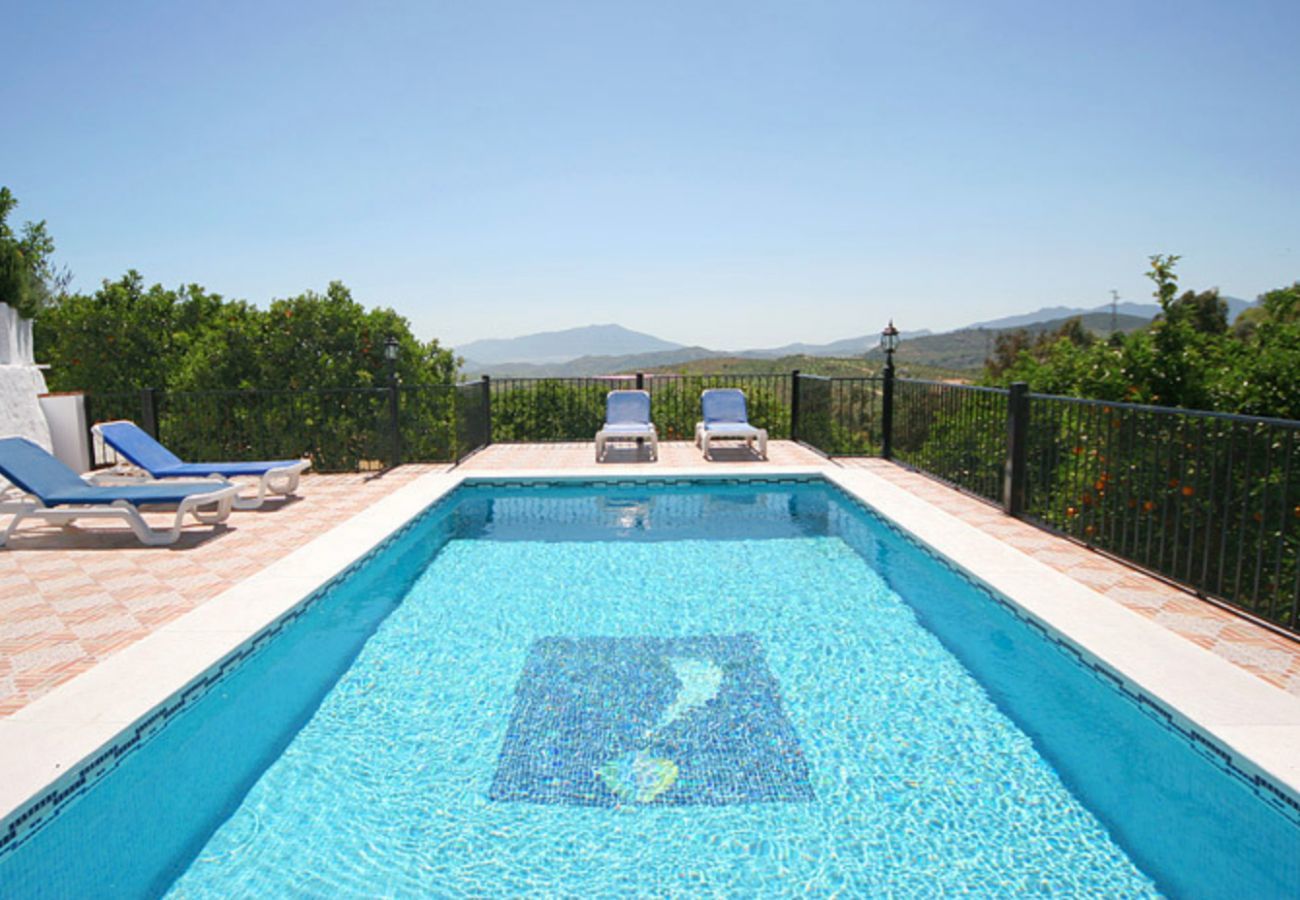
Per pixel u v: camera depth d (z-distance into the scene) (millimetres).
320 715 3303
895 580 5191
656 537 6371
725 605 4703
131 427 6953
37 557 5074
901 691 3520
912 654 3945
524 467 8844
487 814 2566
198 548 5297
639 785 2758
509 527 6746
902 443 9188
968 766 2881
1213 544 5789
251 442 12289
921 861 2322
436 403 14688
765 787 2732
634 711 3344
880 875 2260
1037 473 6715
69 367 15148
